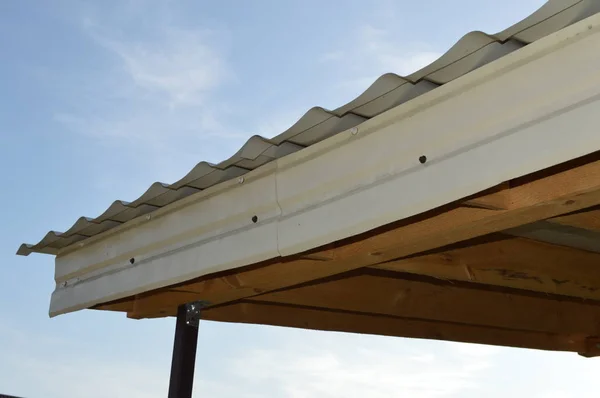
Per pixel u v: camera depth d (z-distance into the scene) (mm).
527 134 1732
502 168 1776
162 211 2979
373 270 3449
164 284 2918
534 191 1933
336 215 2250
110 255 3266
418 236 2229
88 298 3359
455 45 1778
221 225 2723
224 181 2711
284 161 2457
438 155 1963
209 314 3529
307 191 2371
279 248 2436
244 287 2912
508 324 3812
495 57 1840
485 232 2156
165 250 2979
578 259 3238
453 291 3695
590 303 4176
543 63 1713
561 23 1679
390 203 2070
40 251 3635
